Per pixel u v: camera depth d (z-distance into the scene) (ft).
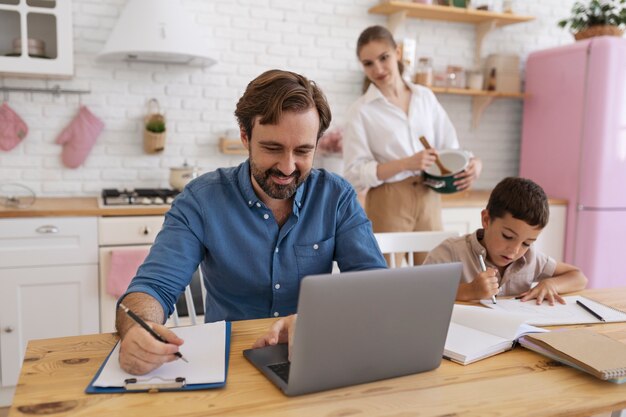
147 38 9.37
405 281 3.18
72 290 8.74
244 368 3.48
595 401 3.15
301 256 4.74
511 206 5.36
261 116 3.85
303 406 3.00
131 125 10.71
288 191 4.11
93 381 3.20
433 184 8.41
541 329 4.22
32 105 10.11
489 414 2.96
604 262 11.75
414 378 3.40
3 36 9.35
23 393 3.09
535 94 12.85
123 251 8.76
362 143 8.86
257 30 11.34
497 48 13.35
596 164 11.51
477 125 13.28
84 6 10.19
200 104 11.12
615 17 12.00
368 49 8.59
